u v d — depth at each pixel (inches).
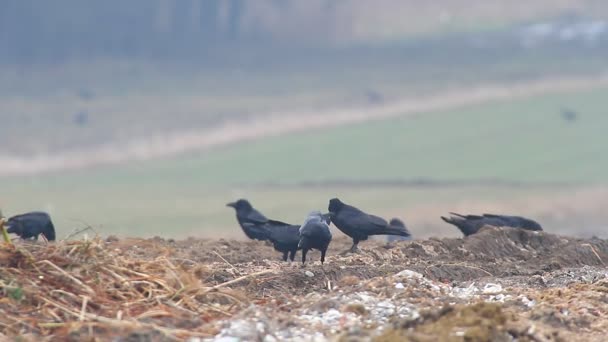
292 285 626.5
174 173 4520.2
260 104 6510.8
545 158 4419.3
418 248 784.3
